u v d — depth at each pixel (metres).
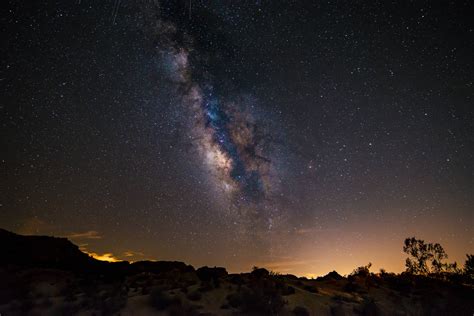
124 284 20.30
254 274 22.05
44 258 23.45
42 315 14.85
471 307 17.31
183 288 18.19
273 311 15.40
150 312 15.37
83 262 24.55
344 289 20.05
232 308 15.90
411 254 23.58
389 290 19.73
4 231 24.84
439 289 19.72
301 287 19.67
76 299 16.88
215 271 22.44
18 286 18.14
